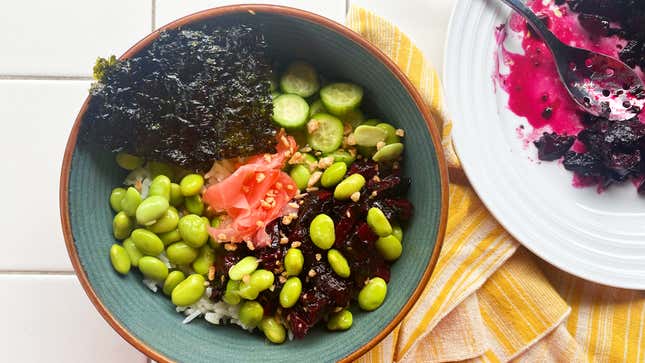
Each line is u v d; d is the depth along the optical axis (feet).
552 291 1.83
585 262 1.81
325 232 1.52
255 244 1.55
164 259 1.59
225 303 1.60
